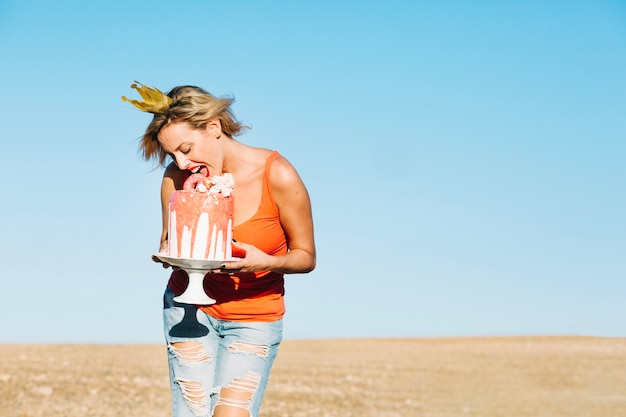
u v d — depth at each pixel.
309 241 3.97
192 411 3.96
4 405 7.16
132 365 9.79
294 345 12.91
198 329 3.96
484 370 10.61
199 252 3.67
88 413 7.08
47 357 9.98
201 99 3.71
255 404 3.92
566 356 11.73
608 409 8.33
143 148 3.95
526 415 7.94
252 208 3.85
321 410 7.89
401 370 10.49
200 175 3.76
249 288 3.88
